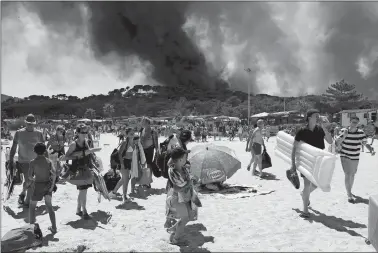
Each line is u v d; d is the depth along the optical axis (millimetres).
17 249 4496
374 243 4477
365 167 12258
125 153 7500
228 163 8586
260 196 7641
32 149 6742
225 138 38594
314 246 4621
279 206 6734
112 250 4574
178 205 4766
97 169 6285
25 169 6758
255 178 10000
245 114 123188
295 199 7309
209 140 34344
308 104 87688
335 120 55938
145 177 8039
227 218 5977
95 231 5375
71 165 5980
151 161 8633
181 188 4723
